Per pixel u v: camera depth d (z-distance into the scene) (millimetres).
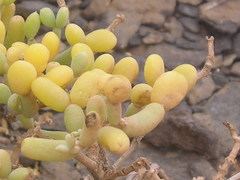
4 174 150
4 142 209
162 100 152
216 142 294
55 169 281
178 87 153
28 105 160
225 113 325
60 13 177
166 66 352
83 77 150
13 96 164
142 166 164
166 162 293
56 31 180
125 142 134
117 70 167
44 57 152
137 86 161
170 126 292
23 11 352
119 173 169
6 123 289
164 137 294
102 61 166
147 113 147
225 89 343
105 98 149
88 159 158
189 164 292
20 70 147
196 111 322
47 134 175
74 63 158
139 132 146
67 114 149
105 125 146
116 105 139
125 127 143
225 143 304
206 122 315
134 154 293
